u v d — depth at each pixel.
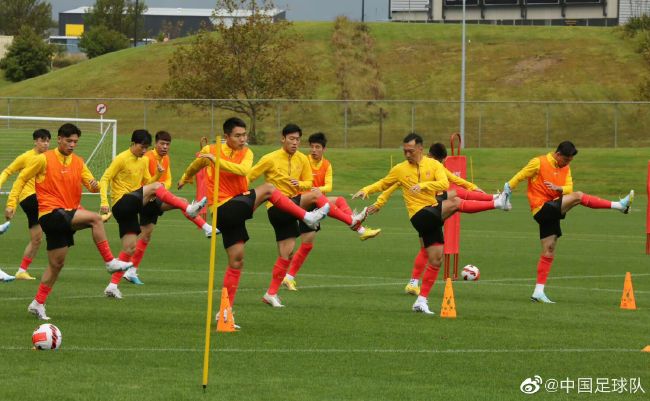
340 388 19.58
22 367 21.03
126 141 110.88
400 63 180.62
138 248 35.72
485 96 166.50
